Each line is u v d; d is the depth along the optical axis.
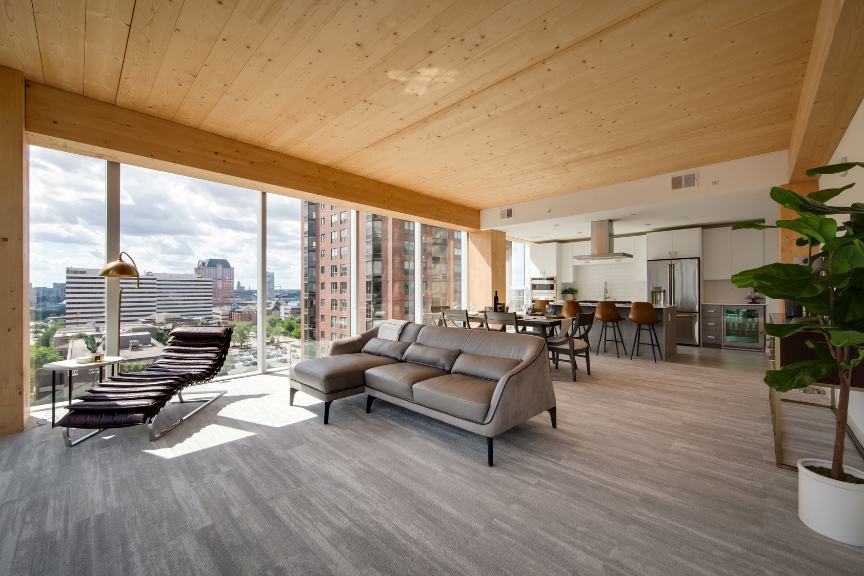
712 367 5.18
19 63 2.69
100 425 2.53
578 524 1.76
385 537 1.68
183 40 2.43
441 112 3.41
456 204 6.98
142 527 1.75
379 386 3.19
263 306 4.79
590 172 5.16
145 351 3.93
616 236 8.39
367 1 2.09
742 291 6.97
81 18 2.23
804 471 1.76
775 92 3.04
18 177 2.80
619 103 3.24
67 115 3.04
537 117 3.50
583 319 4.52
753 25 2.27
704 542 1.63
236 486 2.11
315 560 1.54
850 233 1.71
